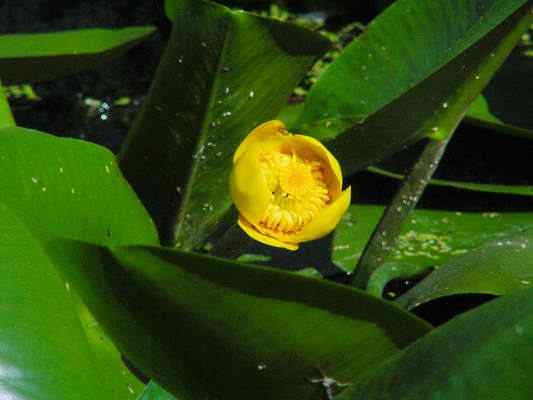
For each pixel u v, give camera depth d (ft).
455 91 1.86
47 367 1.42
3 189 1.56
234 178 1.66
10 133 1.61
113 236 1.66
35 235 1.53
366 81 1.89
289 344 1.49
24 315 1.44
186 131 1.79
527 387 1.35
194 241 1.95
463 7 1.85
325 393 1.56
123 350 1.58
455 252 2.18
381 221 2.04
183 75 1.72
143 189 1.89
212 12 1.62
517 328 1.35
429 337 1.40
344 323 1.46
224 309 1.45
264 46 1.67
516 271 1.83
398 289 2.11
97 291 1.49
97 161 1.68
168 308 1.48
